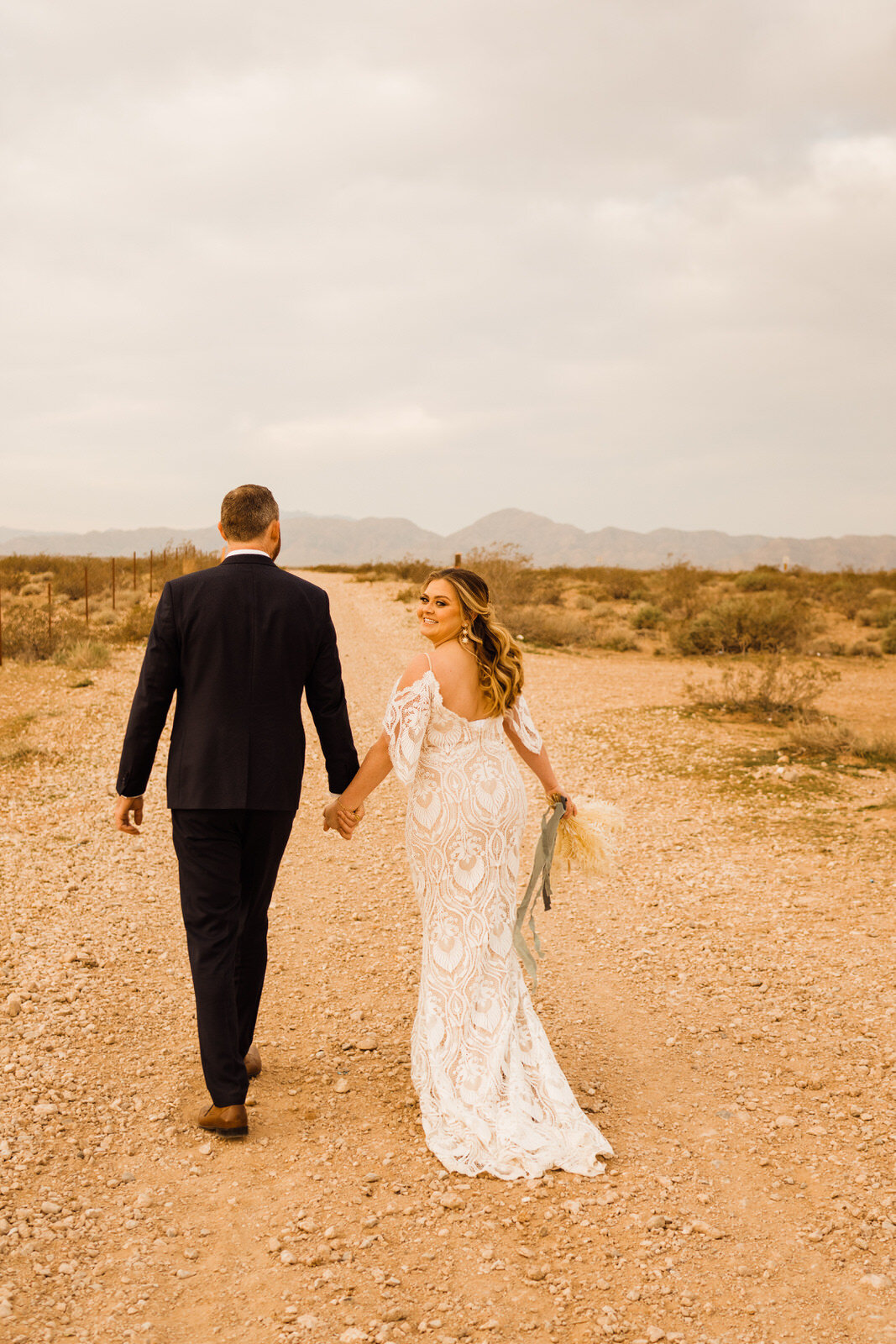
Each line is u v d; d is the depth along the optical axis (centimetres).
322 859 668
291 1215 270
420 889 345
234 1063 313
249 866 334
